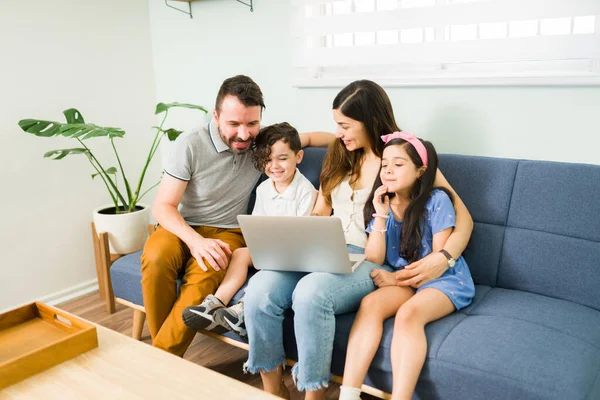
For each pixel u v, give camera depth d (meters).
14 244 2.43
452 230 1.63
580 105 1.75
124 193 2.87
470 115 1.96
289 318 1.61
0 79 2.30
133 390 1.15
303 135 2.08
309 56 2.29
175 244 1.87
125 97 2.79
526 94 1.84
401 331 1.39
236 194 2.06
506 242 1.71
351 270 1.54
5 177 2.37
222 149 1.97
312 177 2.04
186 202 2.05
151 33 2.86
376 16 2.05
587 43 1.69
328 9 2.33
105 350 1.33
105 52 2.67
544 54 1.77
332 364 1.54
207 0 2.57
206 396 1.13
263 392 1.14
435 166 1.64
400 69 2.16
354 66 2.28
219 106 1.88
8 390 1.16
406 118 2.12
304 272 1.68
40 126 2.18
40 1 2.39
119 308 2.53
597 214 1.56
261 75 2.49
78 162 2.62
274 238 1.54
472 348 1.33
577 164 1.63
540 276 1.65
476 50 1.90
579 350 1.30
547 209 1.64
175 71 2.81
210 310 1.65
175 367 1.25
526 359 1.26
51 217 2.55
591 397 1.20
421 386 1.37
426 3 2.05
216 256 1.78
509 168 1.71
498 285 1.74
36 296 2.54
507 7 1.78
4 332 1.43
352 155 1.85
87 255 2.73
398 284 1.58
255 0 2.40
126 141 2.83
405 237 1.65
